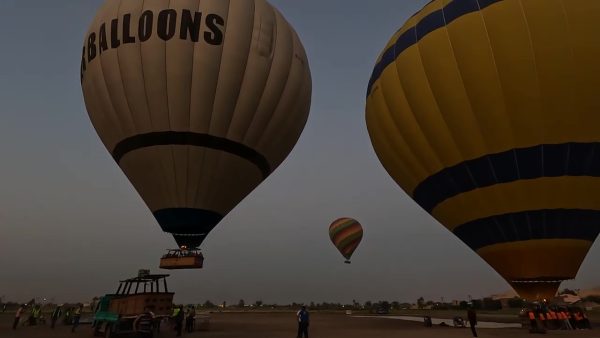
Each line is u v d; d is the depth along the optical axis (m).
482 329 20.34
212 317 37.22
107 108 18.27
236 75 18.09
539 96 15.74
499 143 16.47
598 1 15.79
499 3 16.61
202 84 17.59
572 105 15.51
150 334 14.79
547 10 15.86
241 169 18.97
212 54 17.70
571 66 15.44
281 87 19.41
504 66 16.11
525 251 16.48
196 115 17.67
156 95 17.45
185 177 18.00
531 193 16.22
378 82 20.81
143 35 17.45
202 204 18.33
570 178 15.86
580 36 15.45
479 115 16.67
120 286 16.23
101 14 18.88
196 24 17.69
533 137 15.99
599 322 23.19
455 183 17.84
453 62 17.17
